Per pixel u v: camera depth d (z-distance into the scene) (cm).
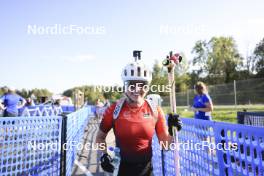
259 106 1914
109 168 231
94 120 2089
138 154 225
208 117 566
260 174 214
